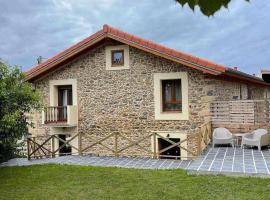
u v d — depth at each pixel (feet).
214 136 43.19
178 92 45.73
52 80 52.60
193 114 43.96
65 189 29.50
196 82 43.75
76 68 50.98
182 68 44.47
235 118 44.70
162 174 32.58
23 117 40.63
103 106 49.26
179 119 44.78
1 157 44.78
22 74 40.55
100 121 49.44
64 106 49.98
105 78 49.06
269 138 42.27
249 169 30.63
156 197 25.89
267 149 41.06
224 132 43.55
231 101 44.91
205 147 42.01
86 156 46.34
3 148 43.60
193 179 29.86
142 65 46.75
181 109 45.34
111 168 36.58
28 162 43.83
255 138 41.78
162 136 43.01
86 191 28.60
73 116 50.21
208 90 43.83
